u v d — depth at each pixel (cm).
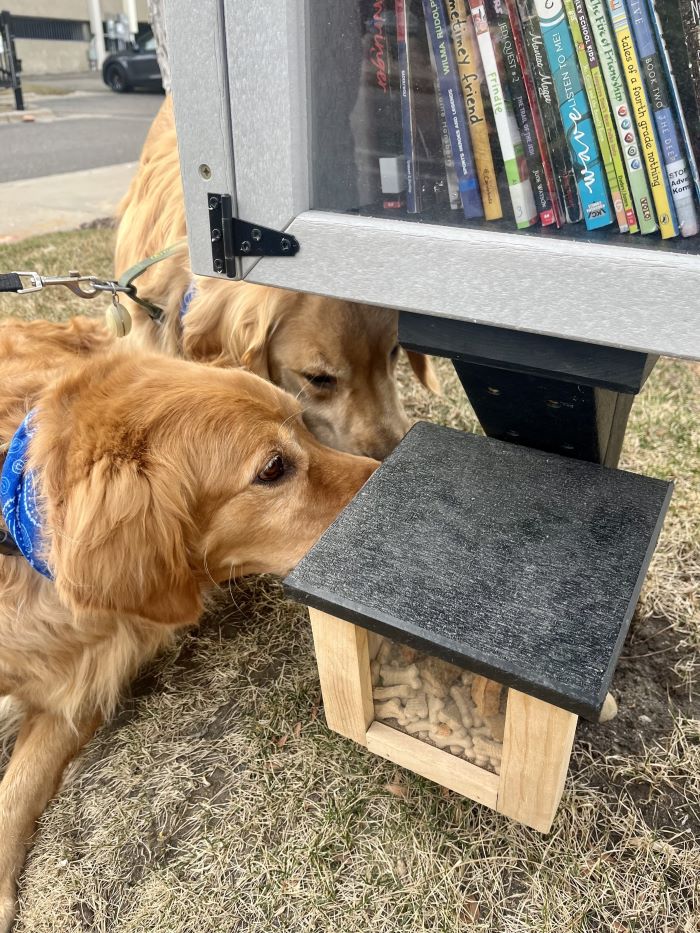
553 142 109
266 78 116
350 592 124
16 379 190
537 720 122
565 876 152
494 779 146
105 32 2702
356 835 163
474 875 154
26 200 783
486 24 106
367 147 123
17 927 161
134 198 285
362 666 145
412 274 120
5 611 179
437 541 133
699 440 274
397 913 149
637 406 299
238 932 150
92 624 184
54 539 152
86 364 173
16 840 173
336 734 185
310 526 178
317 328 221
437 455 156
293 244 129
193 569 176
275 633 220
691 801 165
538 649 112
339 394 239
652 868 153
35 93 1889
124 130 1291
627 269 102
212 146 126
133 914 157
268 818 168
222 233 133
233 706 198
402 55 114
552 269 107
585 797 165
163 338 251
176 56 121
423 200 123
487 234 112
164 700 204
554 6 101
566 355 121
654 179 104
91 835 173
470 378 143
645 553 128
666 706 185
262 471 168
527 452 156
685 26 95
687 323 101
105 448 154
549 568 126
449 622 118
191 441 161
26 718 199
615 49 100
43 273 488
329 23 114
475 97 112
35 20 2478
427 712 151
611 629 114
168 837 169
